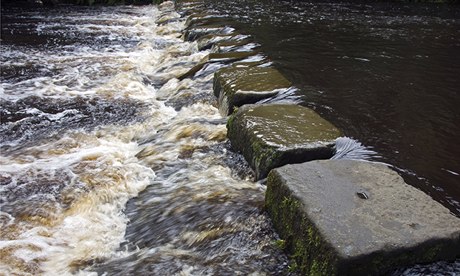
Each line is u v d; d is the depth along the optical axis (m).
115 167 5.53
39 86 9.09
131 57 11.77
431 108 6.61
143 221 4.51
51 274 3.79
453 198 4.18
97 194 4.99
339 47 10.73
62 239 4.28
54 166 5.68
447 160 4.96
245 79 7.43
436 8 19.83
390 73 8.45
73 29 15.51
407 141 5.42
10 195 4.98
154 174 5.40
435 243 3.15
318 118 5.71
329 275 3.06
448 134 5.67
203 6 19.39
